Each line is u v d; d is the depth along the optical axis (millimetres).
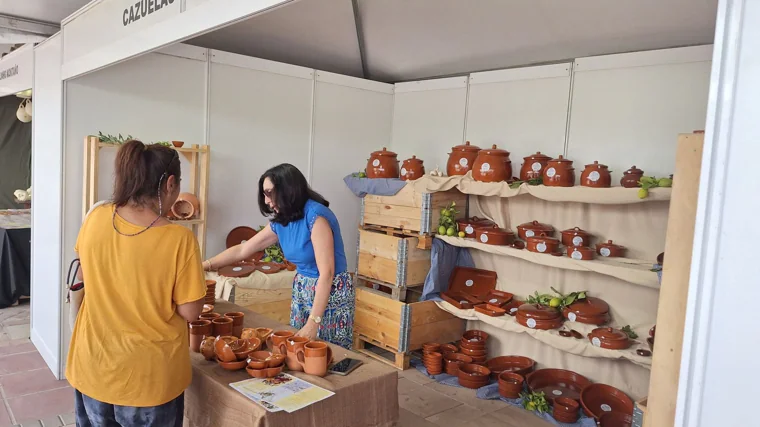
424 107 4637
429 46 4066
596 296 3523
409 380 3781
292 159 4324
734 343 807
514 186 3432
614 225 3385
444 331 4164
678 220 1295
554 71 3682
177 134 3734
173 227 1641
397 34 4008
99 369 1580
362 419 1717
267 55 4430
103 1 2760
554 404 3232
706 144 832
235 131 3994
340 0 3625
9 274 5117
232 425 1587
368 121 4781
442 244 4078
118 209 1620
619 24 3123
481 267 4164
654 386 1357
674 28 3008
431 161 4605
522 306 3516
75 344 1661
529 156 3607
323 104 4461
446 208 4023
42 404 3188
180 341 1663
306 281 2475
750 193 782
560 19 3246
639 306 3318
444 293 4047
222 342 1801
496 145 3939
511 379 3572
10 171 6324
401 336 3918
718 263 823
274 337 1874
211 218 3924
